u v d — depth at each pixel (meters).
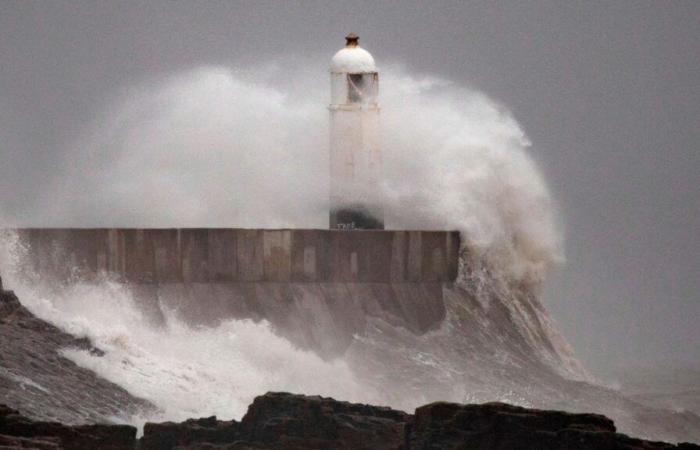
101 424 122.62
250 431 123.31
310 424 122.25
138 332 154.62
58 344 143.00
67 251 157.50
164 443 121.56
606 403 165.50
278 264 164.88
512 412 118.50
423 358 165.88
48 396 131.62
